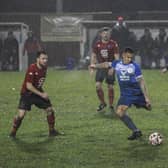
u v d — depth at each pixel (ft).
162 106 109.81
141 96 77.05
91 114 101.04
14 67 216.13
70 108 108.58
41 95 77.41
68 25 222.89
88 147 73.20
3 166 64.03
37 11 258.16
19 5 256.73
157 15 229.86
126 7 254.88
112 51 104.01
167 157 67.72
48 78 175.11
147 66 212.84
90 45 219.41
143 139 77.56
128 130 84.28
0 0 254.47
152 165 64.03
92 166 63.77
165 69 98.22
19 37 217.15
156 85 149.18
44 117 97.81
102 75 103.40
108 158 67.46
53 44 224.33
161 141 73.82
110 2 255.09
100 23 219.20
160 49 212.23
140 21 217.56
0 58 215.72
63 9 256.93
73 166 63.93
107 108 108.06
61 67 223.71
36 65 77.61
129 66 75.92
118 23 205.67
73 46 223.30
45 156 68.64
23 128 87.15
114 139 78.07
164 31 213.46
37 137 79.97
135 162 65.41
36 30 226.58
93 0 255.91
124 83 76.59
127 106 76.89
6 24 216.33
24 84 78.28
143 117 96.94
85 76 181.27
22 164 64.85
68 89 141.90
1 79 173.47
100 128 86.48
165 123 90.84
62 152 70.69
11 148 73.00
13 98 124.47
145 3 254.47
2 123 92.12
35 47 215.72
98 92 103.40
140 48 212.02
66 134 81.92
